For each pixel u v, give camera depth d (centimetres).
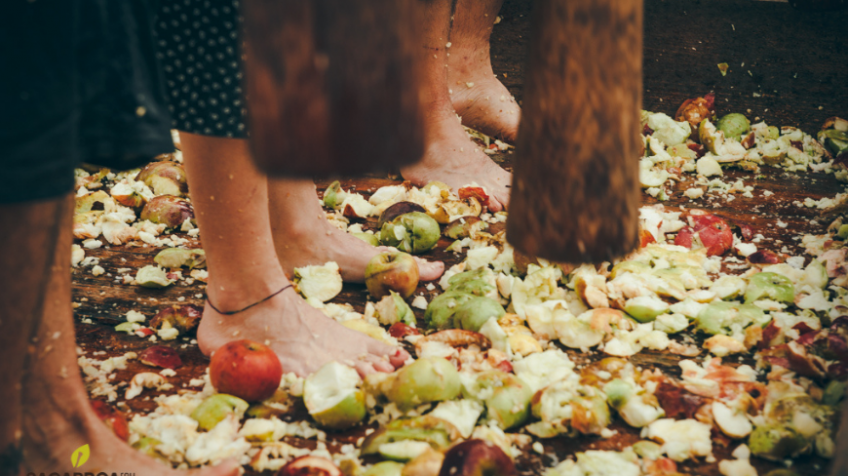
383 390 170
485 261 197
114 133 157
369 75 89
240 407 170
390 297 185
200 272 197
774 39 271
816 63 269
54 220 150
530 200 134
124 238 205
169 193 218
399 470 162
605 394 171
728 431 168
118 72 156
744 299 190
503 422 168
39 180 148
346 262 194
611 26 121
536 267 191
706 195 222
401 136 95
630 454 166
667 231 208
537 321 183
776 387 172
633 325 183
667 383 173
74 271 198
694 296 188
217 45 165
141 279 193
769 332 180
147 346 182
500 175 219
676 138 248
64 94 148
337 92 89
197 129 167
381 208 214
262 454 165
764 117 271
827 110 269
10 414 152
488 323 179
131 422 168
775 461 166
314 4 87
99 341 183
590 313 183
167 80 167
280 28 87
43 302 151
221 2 164
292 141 90
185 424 167
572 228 131
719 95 279
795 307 188
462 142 221
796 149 240
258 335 178
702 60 279
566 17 121
